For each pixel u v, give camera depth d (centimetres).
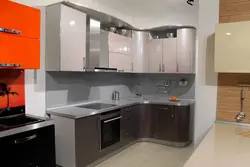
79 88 342
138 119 407
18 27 206
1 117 230
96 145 294
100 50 371
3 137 179
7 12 197
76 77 336
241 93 274
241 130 216
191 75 426
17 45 207
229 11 285
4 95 233
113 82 429
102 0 386
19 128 192
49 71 286
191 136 393
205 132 369
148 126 409
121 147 360
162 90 462
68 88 321
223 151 147
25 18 213
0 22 191
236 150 150
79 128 263
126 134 368
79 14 286
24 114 250
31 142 202
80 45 289
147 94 481
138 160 323
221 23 265
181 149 371
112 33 370
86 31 319
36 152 207
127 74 476
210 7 344
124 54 405
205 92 362
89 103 364
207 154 141
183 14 424
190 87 428
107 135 318
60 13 261
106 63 366
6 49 197
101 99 396
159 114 398
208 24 346
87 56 318
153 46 436
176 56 411
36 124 207
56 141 276
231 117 281
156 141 405
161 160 323
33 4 263
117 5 425
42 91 279
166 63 422
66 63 270
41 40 274
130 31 430
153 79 473
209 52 350
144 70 440
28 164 199
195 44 401
